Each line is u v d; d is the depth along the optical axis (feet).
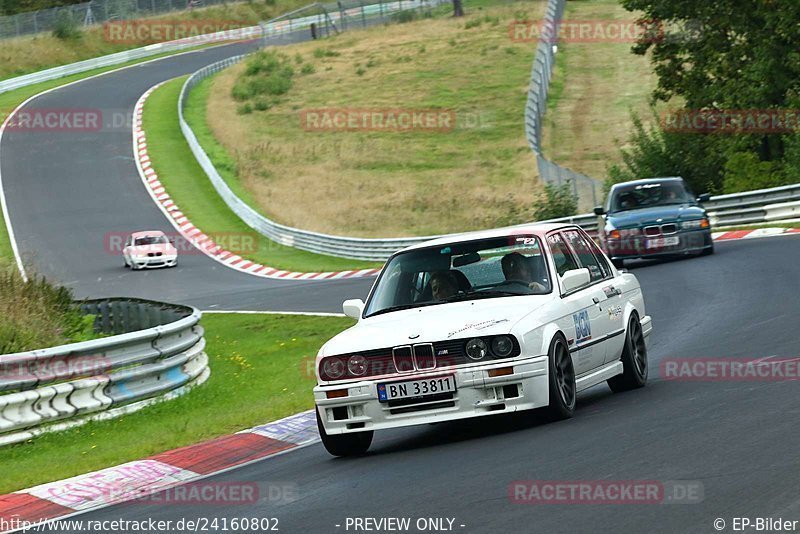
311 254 443.32
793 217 315.58
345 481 88.33
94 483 104.73
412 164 612.29
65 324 218.79
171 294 363.35
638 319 124.06
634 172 401.90
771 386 104.94
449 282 108.17
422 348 97.55
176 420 140.97
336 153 643.45
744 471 72.28
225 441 118.42
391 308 107.96
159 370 157.48
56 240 496.64
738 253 255.91
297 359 191.31
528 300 104.17
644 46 436.35
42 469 115.65
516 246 110.42
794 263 221.05
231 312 289.33
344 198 550.36
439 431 110.22
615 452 82.99
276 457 108.27
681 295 203.21
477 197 521.65
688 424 90.74
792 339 135.74
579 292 110.83
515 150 612.29
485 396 96.73
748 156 364.58
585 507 68.23
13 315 199.52
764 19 394.11
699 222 256.11
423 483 82.07
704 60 424.05
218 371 187.93
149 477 105.70
